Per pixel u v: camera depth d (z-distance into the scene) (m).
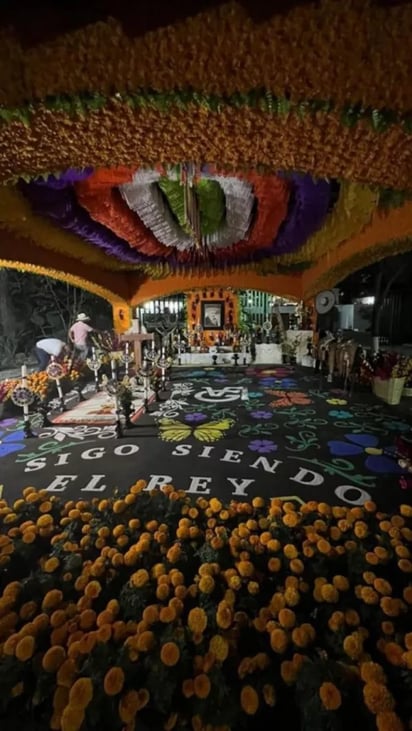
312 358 8.16
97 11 0.92
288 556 1.53
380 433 3.67
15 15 0.94
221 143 1.38
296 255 5.83
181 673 1.12
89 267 6.27
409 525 1.88
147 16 0.91
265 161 1.54
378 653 1.21
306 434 3.65
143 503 1.95
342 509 1.92
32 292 12.08
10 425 4.14
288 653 1.20
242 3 0.87
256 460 3.01
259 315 11.55
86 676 1.09
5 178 1.64
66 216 3.66
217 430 3.81
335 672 1.10
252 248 5.53
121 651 1.16
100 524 1.80
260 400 5.10
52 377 4.87
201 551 1.59
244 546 1.61
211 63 0.96
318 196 3.14
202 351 8.91
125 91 1.05
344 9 0.85
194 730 1.04
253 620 1.29
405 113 1.11
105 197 3.27
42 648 1.21
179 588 1.39
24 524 1.80
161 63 0.97
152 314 12.27
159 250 5.44
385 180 1.68
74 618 1.30
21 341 11.77
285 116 1.18
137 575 1.43
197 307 9.64
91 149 1.41
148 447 3.37
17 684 1.10
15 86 1.02
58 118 1.18
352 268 5.27
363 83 1.00
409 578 1.46
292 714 1.10
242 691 1.09
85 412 4.64
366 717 1.04
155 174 2.75
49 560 1.55
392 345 12.34
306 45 0.92
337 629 1.25
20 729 1.06
